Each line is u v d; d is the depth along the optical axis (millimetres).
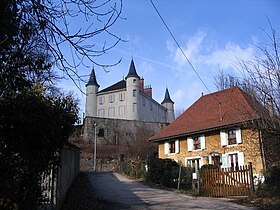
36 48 4957
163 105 78625
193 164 26297
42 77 6156
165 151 29750
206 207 12398
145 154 44156
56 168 7398
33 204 5578
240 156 22250
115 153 44438
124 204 13109
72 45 4953
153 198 15219
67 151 13844
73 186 17703
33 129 5301
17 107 4984
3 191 4445
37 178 5617
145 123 50906
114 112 64125
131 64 65312
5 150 4730
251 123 14656
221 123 23922
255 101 13562
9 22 4125
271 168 18172
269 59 12953
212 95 30484
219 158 24047
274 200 13672
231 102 26406
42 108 5633
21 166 5031
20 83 4555
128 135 49594
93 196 15086
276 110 12672
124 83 68875
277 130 12719
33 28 4574
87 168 40062
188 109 31969
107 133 48031
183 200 14594
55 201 9250
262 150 20078
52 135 5895
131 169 29688
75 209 10891
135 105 62875
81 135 46406
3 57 4180
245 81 14242
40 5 4559
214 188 16719
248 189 16453
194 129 26500
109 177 28016
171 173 21953
